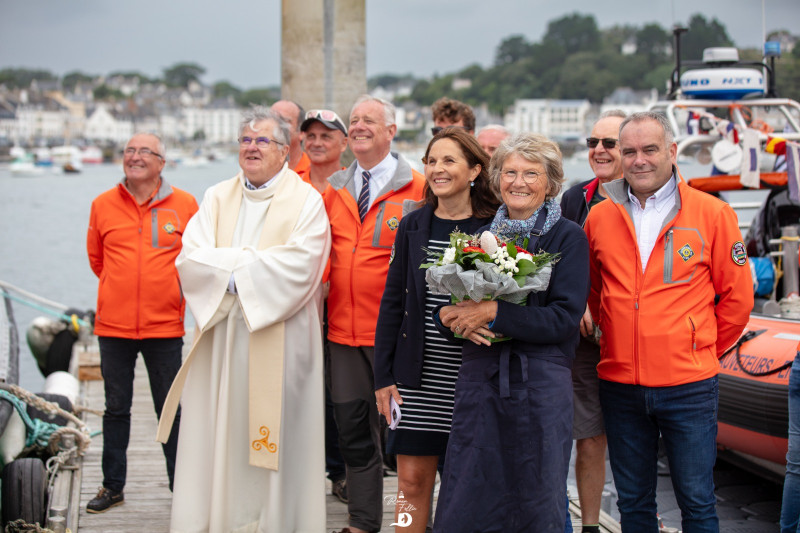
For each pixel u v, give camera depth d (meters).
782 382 4.91
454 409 3.31
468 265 3.17
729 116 6.67
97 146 148.25
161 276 4.57
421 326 3.59
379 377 3.67
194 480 3.98
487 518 3.18
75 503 4.70
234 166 123.50
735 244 3.46
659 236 3.49
